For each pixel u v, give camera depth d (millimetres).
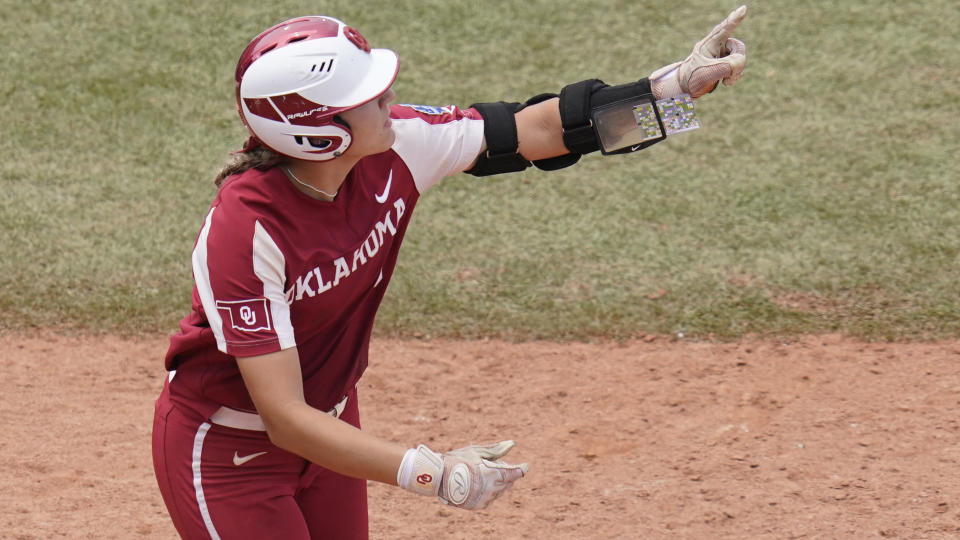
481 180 31266
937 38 36625
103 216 29500
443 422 22000
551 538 18266
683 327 24828
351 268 11258
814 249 27391
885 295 25547
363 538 13344
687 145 32312
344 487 12914
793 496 19094
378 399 22797
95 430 21656
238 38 37688
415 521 18922
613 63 36219
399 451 10266
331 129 10289
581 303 25891
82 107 34375
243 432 11641
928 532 17859
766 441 20844
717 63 12297
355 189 11195
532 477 20047
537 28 38281
